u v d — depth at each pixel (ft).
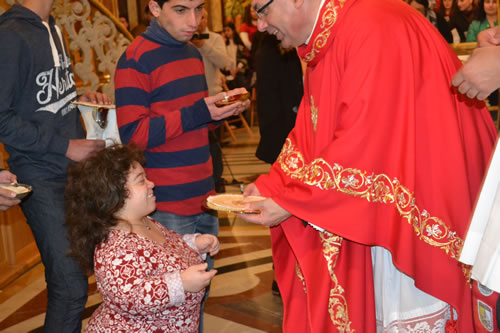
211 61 14.97
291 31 6.73
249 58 33.83
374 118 6.22
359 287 6.72
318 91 6.85
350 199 6.34
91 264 6.84
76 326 8.27
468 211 6.24
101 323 6.65
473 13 21.99
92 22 16.79
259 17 6.84
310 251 6.94
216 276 12.84
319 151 6.80
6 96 7.71
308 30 6.68
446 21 22.27
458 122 6.33
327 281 6.70
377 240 6.41
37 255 14.07
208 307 11.37
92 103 8.64
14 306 11.71
